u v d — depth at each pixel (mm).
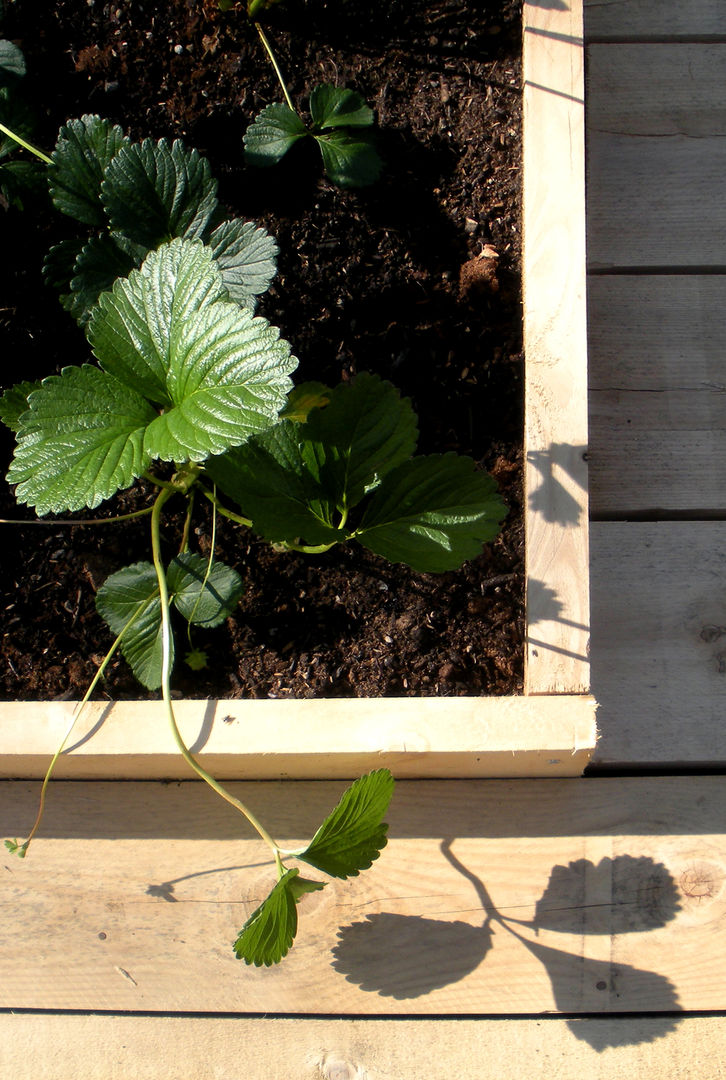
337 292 1014
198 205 982
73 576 1001
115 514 1009
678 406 1032
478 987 971
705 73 1062
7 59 1021
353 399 927
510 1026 968
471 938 977
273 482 921
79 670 992
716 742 998
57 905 985
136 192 978
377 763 961
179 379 902
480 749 940
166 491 972
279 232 1021
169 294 907
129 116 1038
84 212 987
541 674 952
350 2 1048
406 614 991
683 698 1003
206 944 979
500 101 1028
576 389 963
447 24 1042
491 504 928
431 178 1023
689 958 972
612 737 999
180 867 988
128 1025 972
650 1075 960
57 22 1050
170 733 948
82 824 994
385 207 1022
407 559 928
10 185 1012
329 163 1008
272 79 1040
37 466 899
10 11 1052
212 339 893
